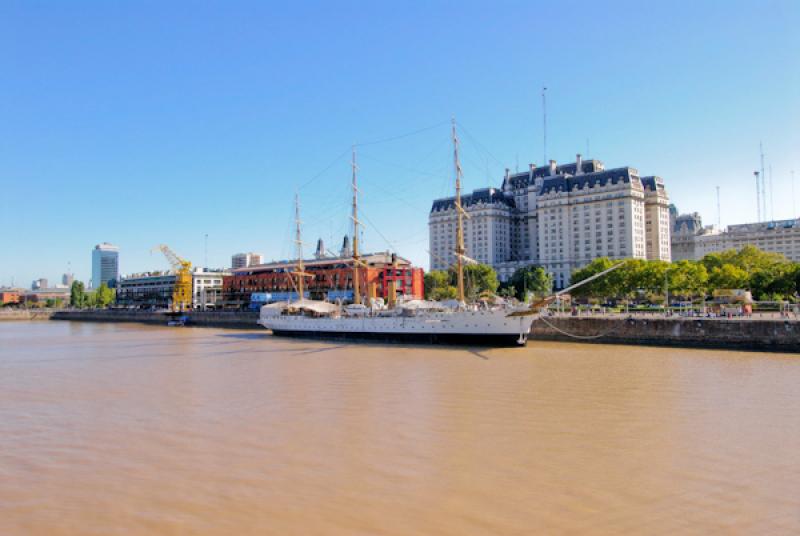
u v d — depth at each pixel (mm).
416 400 41000
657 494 22781
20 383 52344
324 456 28188
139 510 22031
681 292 139875
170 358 72250
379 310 97938
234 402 41656
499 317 77625
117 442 31375
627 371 53406
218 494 23484
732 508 21359
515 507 21750
